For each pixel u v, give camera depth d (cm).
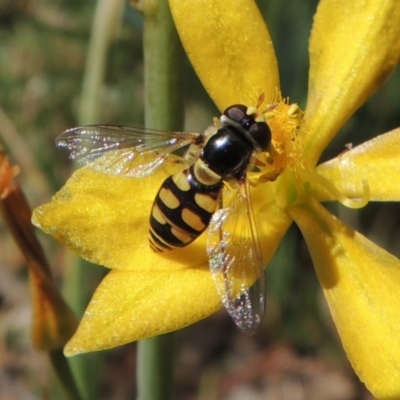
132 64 19
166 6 12
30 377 19
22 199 12
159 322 11
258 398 18
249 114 12
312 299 18
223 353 20
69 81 20
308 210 12
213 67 12
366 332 11
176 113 12
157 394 13
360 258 12
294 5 17
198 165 11
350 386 18
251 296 11
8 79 20
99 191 12
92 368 13
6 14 21
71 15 20
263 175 12
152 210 12
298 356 18
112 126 12
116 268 11
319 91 12
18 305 20
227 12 12
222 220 12
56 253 19
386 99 18
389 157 12
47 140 20
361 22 12
